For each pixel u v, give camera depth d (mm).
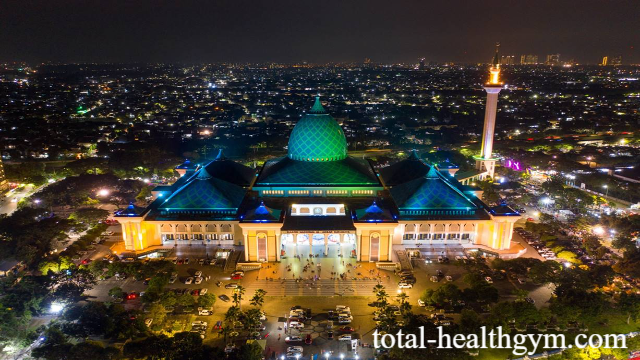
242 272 162000
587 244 176250
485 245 181500
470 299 140250
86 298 147375
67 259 163375
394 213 181250
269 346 125250
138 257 173875
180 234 181875
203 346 118250
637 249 171000
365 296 149375
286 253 176250
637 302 133875
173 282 156750
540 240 191250
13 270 164500
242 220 166375
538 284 156875
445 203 180875
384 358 117812
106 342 127000
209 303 139000
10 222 189000
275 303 145500
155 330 130125
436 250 179125
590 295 136375
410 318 129000
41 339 128375
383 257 169500
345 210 187250
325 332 131000
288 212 184875
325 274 161500
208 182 185875
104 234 197750
